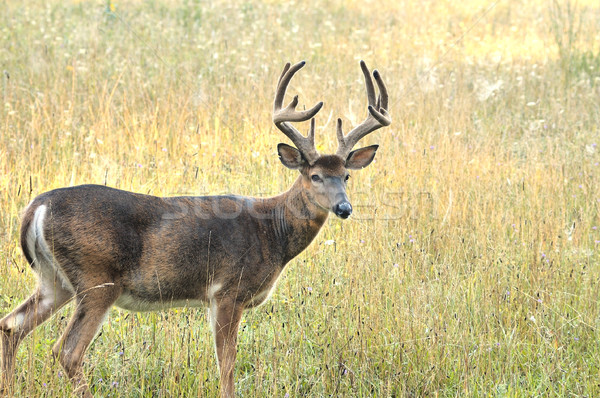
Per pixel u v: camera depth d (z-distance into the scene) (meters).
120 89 32.62
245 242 15.84
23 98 29.92
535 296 18.66
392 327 17.02
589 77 37.91
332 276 19.08
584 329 17.53
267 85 32.59
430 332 16.70
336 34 46.44
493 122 32.28
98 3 49.12
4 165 23.39
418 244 20.86
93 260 14.28
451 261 20.08
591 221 23.39
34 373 14.48
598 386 15.37
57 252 14.20
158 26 42.44
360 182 24.45
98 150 25.98
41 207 14.20
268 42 41.38
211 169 25.19
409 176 24.97
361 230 21.59
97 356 15.71
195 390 14.95
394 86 34.88
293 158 16.89
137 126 28.08
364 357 16.05
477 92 35.25
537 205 23.78
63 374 14.33
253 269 15.89
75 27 42.41
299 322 17.27
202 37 42.03
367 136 28.83
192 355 15.85
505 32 49.28
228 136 27.86
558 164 26.84
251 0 53.78
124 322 16.89
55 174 23.81
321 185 16.67
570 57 39.75
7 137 26.28
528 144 29.48
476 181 25.23
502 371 16.05
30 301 14.64
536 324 16.92
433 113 32.16
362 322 16.88
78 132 28.00
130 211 14.77
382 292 18.33
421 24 50.09
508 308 18.11
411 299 17.58
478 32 48.69
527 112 34.44
